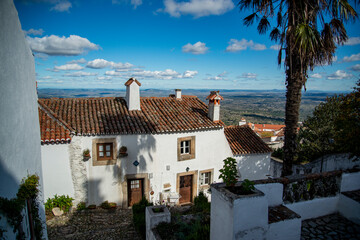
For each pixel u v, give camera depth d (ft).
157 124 39.01
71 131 33.91
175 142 39.60
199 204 34.42
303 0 24.35
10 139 11.89
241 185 15.57
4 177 10.80
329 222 19.21
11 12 12.78
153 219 22.26
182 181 41.93
